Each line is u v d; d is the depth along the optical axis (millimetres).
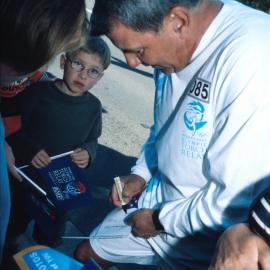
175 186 1761
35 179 2205
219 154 1464
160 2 1386
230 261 1129
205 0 1558
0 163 1082
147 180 2154
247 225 1176
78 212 3320
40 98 2258
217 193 1526
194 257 1809
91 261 1331
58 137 2332
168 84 1772
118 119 5648
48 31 1092
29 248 1389
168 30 1470
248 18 1521
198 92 1569
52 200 2084
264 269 1099
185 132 1634
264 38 1438
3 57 1117
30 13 1056
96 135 2545
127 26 1435
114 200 2033
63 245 2865
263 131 1391
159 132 1863
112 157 4480
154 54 1535
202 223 1585
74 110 2338
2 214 1126
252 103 1383
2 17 1051
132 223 1928
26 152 2156
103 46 2311
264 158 1417
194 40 1546
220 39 1520
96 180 3926
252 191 1452
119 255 2104
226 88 1441
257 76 1379
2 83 1258
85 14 1183
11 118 2154
